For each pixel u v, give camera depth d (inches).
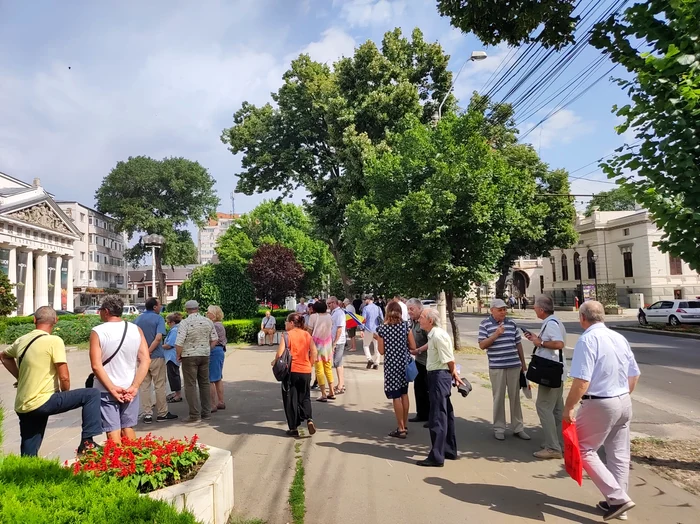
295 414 257.3
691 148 203.0
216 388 327.3
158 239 1330.0
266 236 2139.5
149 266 4471.0
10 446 246.7
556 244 1568.7
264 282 1301.7
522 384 258.5
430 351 220.7
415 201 506.6
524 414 311.7
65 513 101.7
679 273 1670.8
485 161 533.6
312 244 2181.3
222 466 156.6
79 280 2923.2
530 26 261.4
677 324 1031.6
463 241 532.1
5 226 1769.2
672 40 211.3
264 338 759.7
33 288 2049.7
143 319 293.7
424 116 881.5
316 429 273.0
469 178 499.2
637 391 397.4
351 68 877.2
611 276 1865.2
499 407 253.6
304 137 1045.2
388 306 258.1
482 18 266.5
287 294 1364.4
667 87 208.8
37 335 178.5
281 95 1050.7
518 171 573.6
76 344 759.1
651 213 215.6
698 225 201.6
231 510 165.8
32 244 1964.8
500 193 532.4
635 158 223.1
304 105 1018.1
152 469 142.6
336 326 388.8
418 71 873.5
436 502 174.6
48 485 114.0
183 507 133.0
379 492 183.3
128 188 2534.5
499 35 276.4
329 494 181.5
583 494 183.6
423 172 588.4
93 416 178.7
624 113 223.0
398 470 206.7
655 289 1664.6
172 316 358.6
